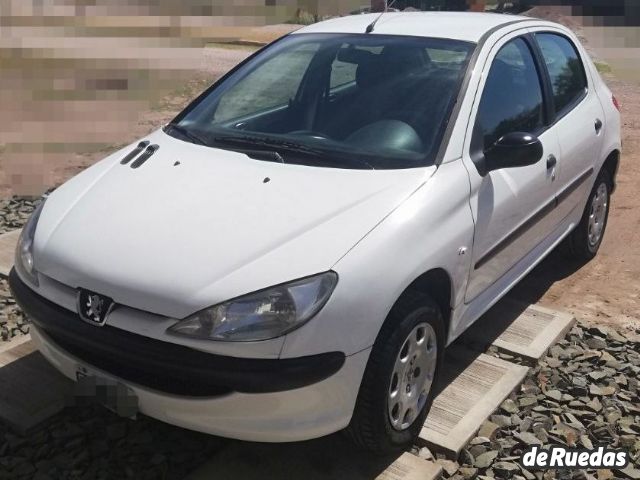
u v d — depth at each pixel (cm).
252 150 381
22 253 349
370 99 400
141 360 294
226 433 298
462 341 441
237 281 293
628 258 582
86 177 388
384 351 312
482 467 343
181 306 291
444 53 413
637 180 764
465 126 377
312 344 290
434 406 377
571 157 472
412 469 334
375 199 332
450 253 344
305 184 344
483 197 375
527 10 2039
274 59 459
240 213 326
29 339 430
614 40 1822
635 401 397
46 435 357
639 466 349
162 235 318
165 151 391
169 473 335
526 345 437
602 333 462
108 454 345
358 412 316
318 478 327
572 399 395
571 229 520
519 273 443
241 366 286
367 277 302
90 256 317
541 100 459
